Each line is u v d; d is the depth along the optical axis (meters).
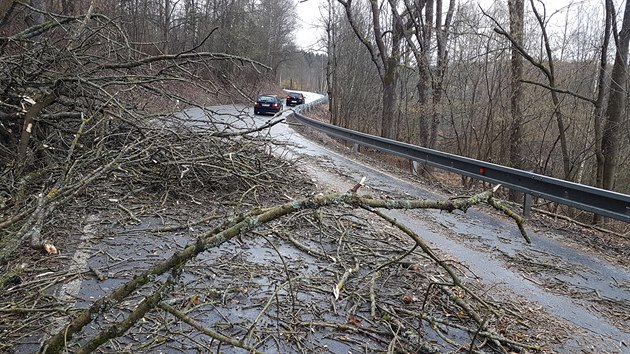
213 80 8.37
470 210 7.91
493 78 17.09
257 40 36.81
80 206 5.85
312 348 3.25
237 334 3.35
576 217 12.73
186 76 8.46
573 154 16.72
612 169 13.23
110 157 5.98
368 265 4.73
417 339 3.41
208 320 3.52
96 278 4.11
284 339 3.34
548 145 18.06
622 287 4.84
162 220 5.72
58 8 11.54
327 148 15.43
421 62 17.92
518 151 15.03
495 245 5.98
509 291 4.52
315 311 3.76
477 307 4.04
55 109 7.59
